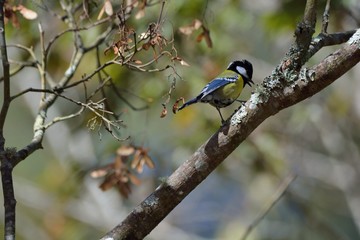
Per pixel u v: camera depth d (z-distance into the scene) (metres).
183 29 9.03
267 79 6.44
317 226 17.34
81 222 17.22
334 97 16.97
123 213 16.44
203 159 6.51
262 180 17.47
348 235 18.70
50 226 17.22
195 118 15.70
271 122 16.72
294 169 13.61
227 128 6.48
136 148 9.30
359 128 17.56
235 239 17.20
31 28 11.50
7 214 6.53
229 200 20.02
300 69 6.52
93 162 15.27
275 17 14.32
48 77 9.38
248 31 17.47
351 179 16.69
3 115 7.00
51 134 16.56
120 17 7.34
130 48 7.25
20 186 17.53
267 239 17.25
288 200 17.45
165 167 15.76
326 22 7.15
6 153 6.97
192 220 18.53
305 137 17.80
